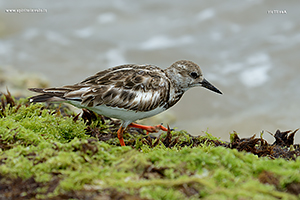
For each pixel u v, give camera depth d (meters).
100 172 5.57
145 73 9.01
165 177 5.41
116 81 8.59
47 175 5.46
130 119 9.05
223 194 4.89
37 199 5.04
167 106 9.75
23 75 18.12
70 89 8.38
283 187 5.25
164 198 4.92
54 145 6.36
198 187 5.04
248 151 8.41
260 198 4.84
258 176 5.52
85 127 8.80
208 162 5.62
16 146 6.64
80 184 5.21
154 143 8.62
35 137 6.98
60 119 8.83
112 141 9.27
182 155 5.87
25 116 9.02
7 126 7.52
